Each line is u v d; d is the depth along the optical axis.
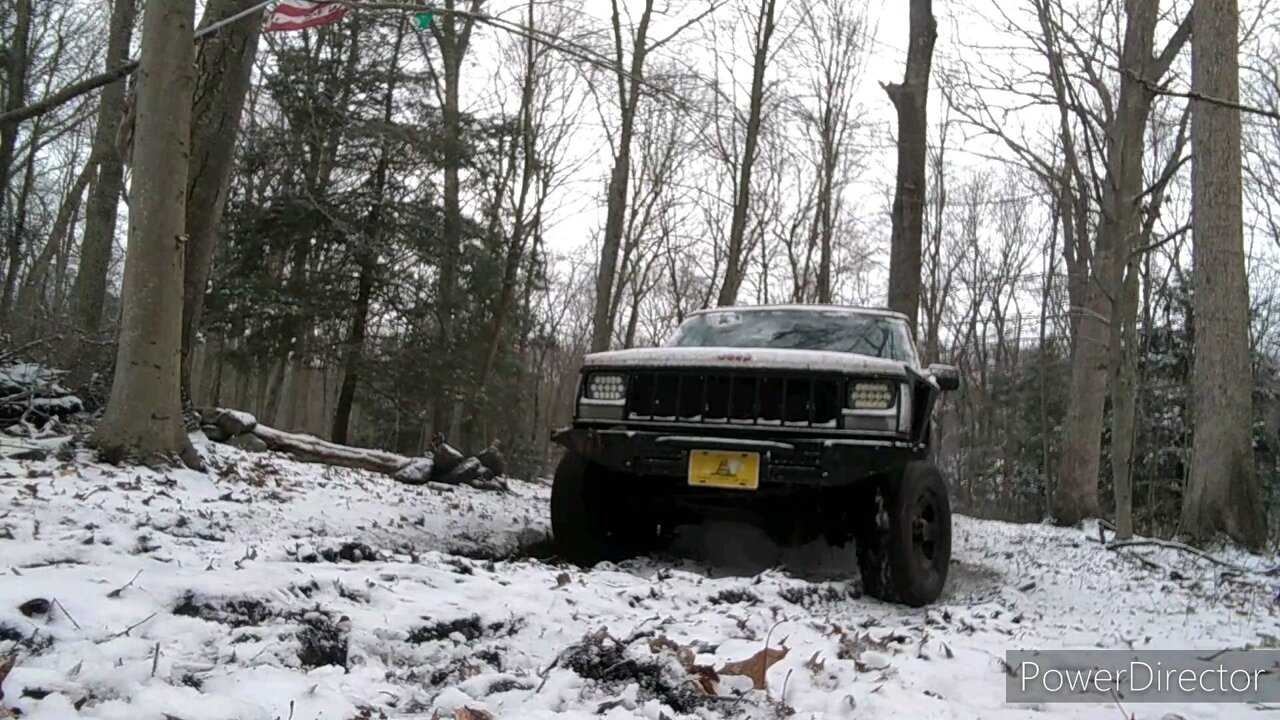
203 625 2.66
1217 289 9.50
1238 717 3.12
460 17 7.55
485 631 3.22
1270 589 6.34
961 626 4.32
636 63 15.91
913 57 10.53
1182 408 22.86
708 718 2.62
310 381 29.17
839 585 4.86
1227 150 9.45
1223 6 9.42
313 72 18.36
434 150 19.28
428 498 8.19
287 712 2.20
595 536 5.50
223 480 6.86
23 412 7.90
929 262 30.91
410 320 19.77
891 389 4.86
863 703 2.85
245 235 18.08
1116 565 7.39
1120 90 8.21
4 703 1.96
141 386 6.70
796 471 4.73
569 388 45.41
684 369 5.06
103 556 3.39
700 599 4.07
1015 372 37.59
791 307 6.89
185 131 6.91
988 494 39.53
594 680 2.81
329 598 3.15
